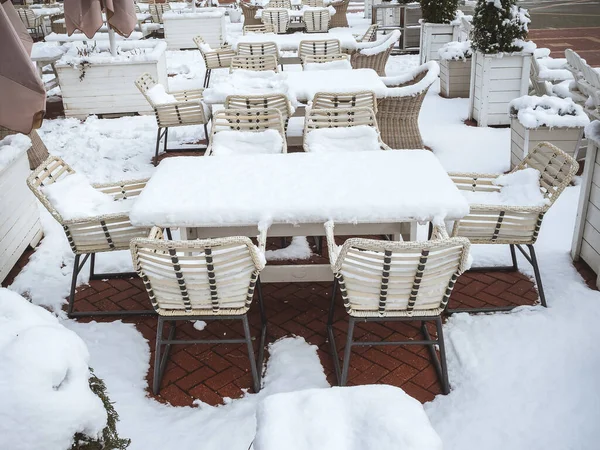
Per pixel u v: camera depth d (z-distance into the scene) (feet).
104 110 26.40
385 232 11.09
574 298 11.85
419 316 9.18
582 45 41.47
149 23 50.01
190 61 38.68
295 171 11.34
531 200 11.53
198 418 9.30
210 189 10.64
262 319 11.35
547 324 11.07
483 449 8.50
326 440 4.58
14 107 9.22
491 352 10.41
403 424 4.65
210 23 43.06
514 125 17.98
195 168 11.68
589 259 12.73
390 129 18.99
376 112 16.96
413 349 10.86
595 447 8.41
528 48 21.81
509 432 8.76
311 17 37.68
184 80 33.35
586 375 9.78
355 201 9.95
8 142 14.39
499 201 11.89
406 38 38.27
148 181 11.58
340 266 8.54
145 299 12.71
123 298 12.75
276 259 13.99
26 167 14.71
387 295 8.92
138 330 11.71
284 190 10.47
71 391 5.66
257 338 11.33
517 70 22.24
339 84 18.39
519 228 11.18
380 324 11.57
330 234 9.56
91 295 12.88
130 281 13.41
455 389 9.77
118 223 11.39
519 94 22.57
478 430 8.82
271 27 33.09
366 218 9.79
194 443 8.74
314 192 10.34
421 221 9.87
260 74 20.56
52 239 15.40
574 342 10.54
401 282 8.75
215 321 11.85
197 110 19.89
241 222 9.82
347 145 13.78
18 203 14.16
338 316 11.92
